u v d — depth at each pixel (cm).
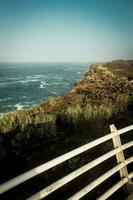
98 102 1214
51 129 658
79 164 489
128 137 644
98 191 400
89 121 755
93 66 2120
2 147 557
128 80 1795
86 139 626
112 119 832
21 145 568
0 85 7019
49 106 1216
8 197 372
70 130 698
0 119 832
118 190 396
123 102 1084
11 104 3728
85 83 1669
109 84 1634
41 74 12550
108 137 357
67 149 559
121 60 4412
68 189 402
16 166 469
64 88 5925
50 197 378
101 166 484
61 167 472
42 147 568
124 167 380
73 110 880
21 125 741
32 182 416
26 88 6109
